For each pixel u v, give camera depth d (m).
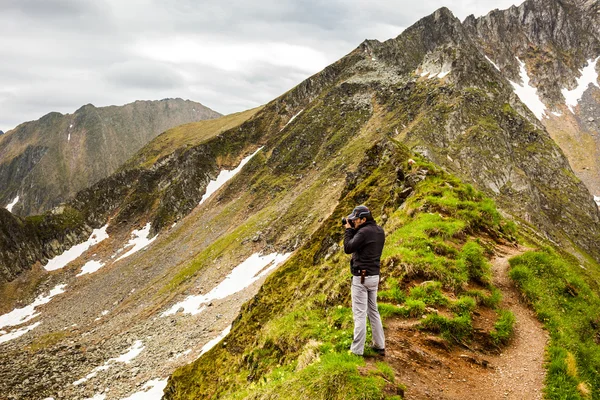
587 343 12.92
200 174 181.50
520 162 135.62
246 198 146.50
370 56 198.25
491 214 20.83
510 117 142.38
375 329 9.71
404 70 177.75
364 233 9.51
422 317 12.17
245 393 12.40
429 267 14.46
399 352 10.46
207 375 32.88
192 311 80.75
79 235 184.38
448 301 13.04
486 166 108.94
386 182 36.94
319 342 11.77
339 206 40.56
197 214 161.38
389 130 129.00
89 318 106.31
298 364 11.27
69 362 67.69
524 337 12.36
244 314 38.84
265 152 171.00
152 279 120.69
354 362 8.96
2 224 166.62
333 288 17.75
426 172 25.97
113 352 69.62
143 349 67.25
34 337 99.25
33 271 163.25
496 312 13.30
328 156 143.00
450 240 16.86
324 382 8.31
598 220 131.38
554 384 9.97
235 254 101.06
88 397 53.66
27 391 57.72
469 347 11.46
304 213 104.50
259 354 18.39
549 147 144.38
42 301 138.88
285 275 38.00
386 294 13.45
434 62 153.88
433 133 115.75
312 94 198.25
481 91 140.50
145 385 53.03
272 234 101.50
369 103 159.25
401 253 15.38
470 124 121.62
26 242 170.50
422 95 140.38
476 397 9.29
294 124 172.75
